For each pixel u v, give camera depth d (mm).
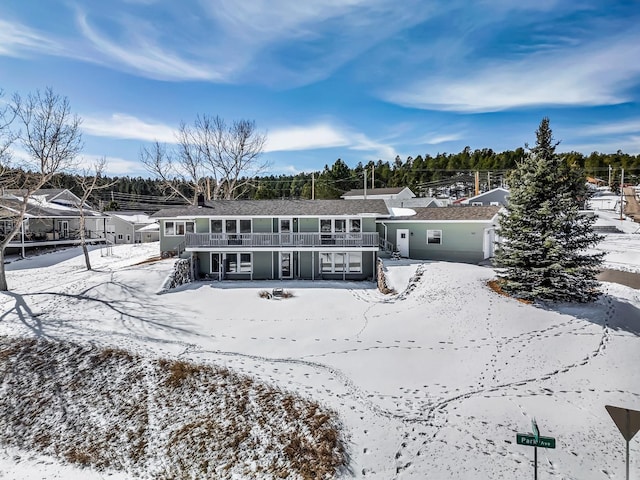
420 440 8648
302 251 25141
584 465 7832
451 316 15508
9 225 35219
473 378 11258
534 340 13250
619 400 9930
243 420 9875
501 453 8188
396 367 12031
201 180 45656
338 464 8117
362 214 24828
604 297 16797
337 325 15828
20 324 16188
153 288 20906
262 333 15180
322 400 10320
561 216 16250
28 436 10125
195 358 12977
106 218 47781
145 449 9359
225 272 25531
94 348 13852
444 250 25938
